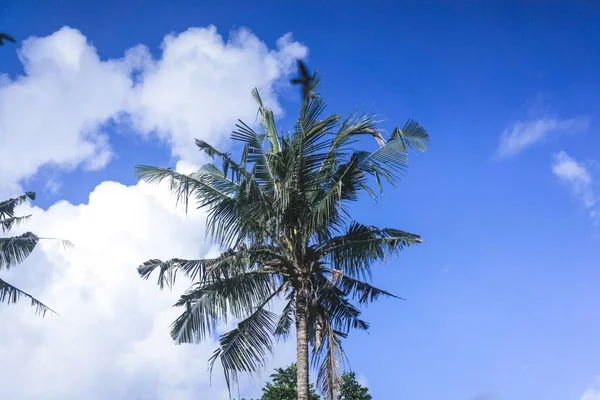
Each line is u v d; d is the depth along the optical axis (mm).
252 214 16953
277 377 23578
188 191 17531
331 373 16969
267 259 17609
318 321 17297
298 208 17047
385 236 17562
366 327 18984
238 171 16953
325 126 16750
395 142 17422
